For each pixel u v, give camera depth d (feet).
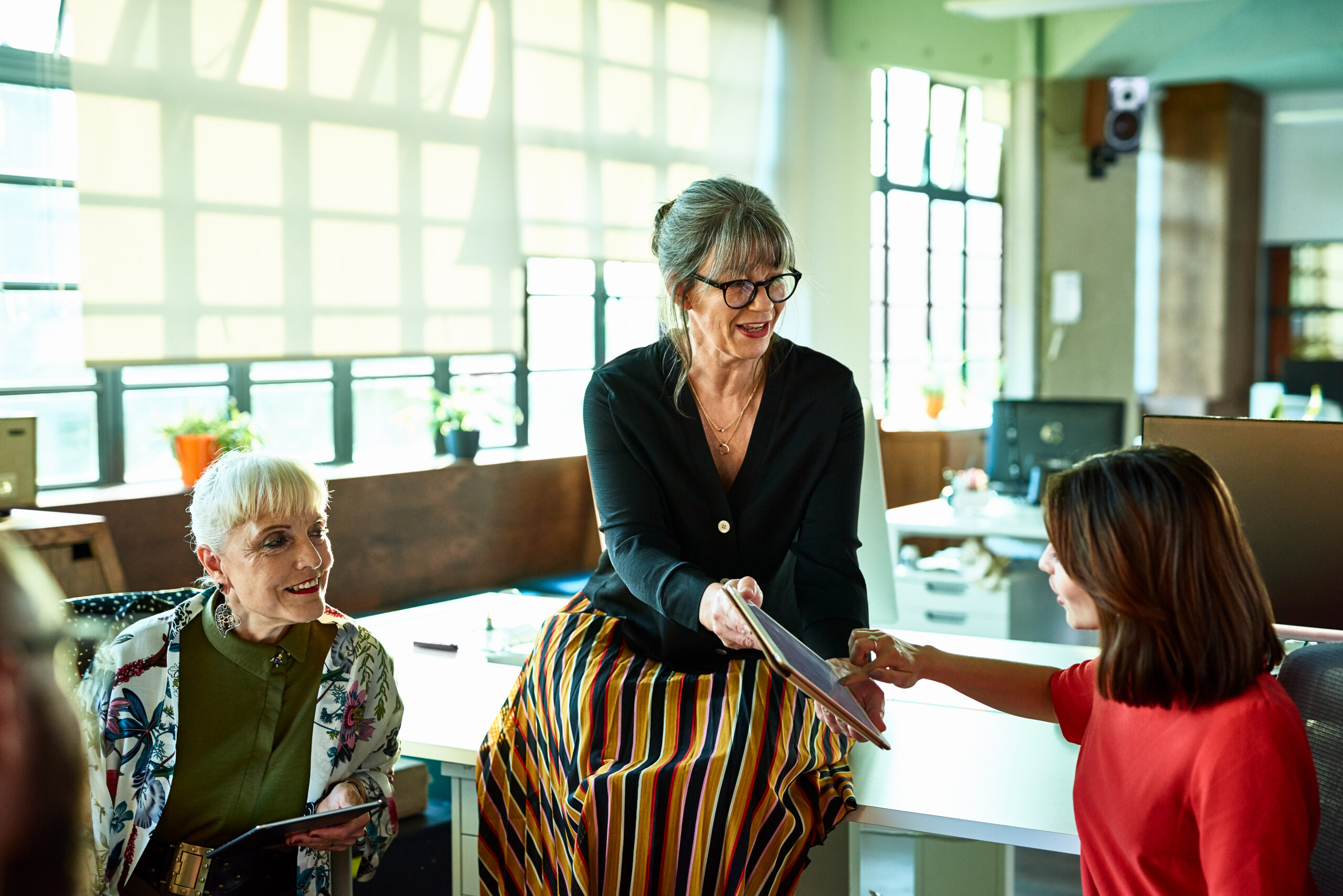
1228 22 27.07
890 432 25.61
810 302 25.91
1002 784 5.68
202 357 16.57
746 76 24.98
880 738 4.51
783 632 4.94
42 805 1.37
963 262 30.58
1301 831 3.95
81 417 17.07
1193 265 34.60
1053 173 28.76
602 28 22.07
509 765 6.00
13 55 15.16
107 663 5.67
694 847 5.21
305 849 5.74
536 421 23.34
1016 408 18.19
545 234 21.27
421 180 19.22
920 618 15.21
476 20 19.88
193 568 16.70
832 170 26.04
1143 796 4.35
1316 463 6.69
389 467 19.95
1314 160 35.47
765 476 6.17
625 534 6.01
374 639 6.13
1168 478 4.28
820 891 6.16
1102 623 4.46
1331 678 4.55
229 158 16.71
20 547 1.46
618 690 5.70
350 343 18.35
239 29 16.70
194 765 5.73
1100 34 26.09
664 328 6.34
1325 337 35.94
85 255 15.37
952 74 26.86
